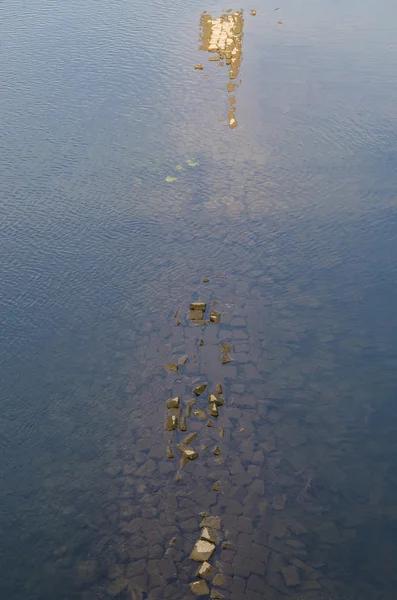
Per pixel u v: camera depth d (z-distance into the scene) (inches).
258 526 297.7
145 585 274.4
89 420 358.6
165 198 545.6
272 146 609.9
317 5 978.1
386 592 269.6
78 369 393.4
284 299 435.2
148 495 314.8
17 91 741.9
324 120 647.8
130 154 610.9
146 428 351.3
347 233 490.9
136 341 410.9
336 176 559.5
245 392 370.0
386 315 416.5
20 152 622.8
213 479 321.4
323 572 278.1
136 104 703.1
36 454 341.7
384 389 367.9
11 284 465.7
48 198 554.6
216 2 1018.1
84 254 490.0
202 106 692.1
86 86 748.0
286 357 391.5
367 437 341.1
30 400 374.3
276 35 867.4
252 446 338.0
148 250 489.7
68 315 436.1
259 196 540.1
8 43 880.9
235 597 267.9
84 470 330.0
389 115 649.0
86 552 290.7
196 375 382.6
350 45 820.0
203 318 423.8
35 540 297.9
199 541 288.7
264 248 482.3
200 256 479.5
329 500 309.4
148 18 955.3
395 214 505.0
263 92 712.4
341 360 387.5
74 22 949.8
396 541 290.7
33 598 273.6
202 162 592.1
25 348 412.2
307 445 338.0
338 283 445.1
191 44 853.2
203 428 348.8
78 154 615.5
